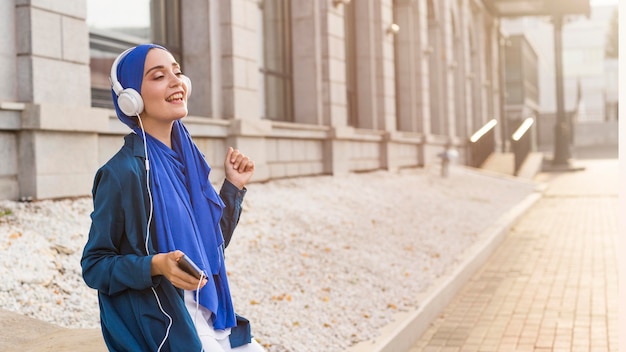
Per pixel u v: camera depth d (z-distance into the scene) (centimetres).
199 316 231
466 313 711
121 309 224
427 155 1980
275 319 556
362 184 1326
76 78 715
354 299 650
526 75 5369
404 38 1959
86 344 336
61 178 684
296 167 1220
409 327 598
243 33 1038
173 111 233
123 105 228
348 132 1375
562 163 2883
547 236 1197
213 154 977
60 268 527
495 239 1082
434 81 2262
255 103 1070
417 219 1105
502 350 579
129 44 938
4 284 468
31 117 648
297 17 1330
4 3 655
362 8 1650
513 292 793
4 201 633
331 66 1352
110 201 220
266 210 895
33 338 365
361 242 868
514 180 2047
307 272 699
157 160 232
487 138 2600
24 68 666
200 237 236
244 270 654
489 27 3372
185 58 1002
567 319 666
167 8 997
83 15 724
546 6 2942
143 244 223
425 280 755
